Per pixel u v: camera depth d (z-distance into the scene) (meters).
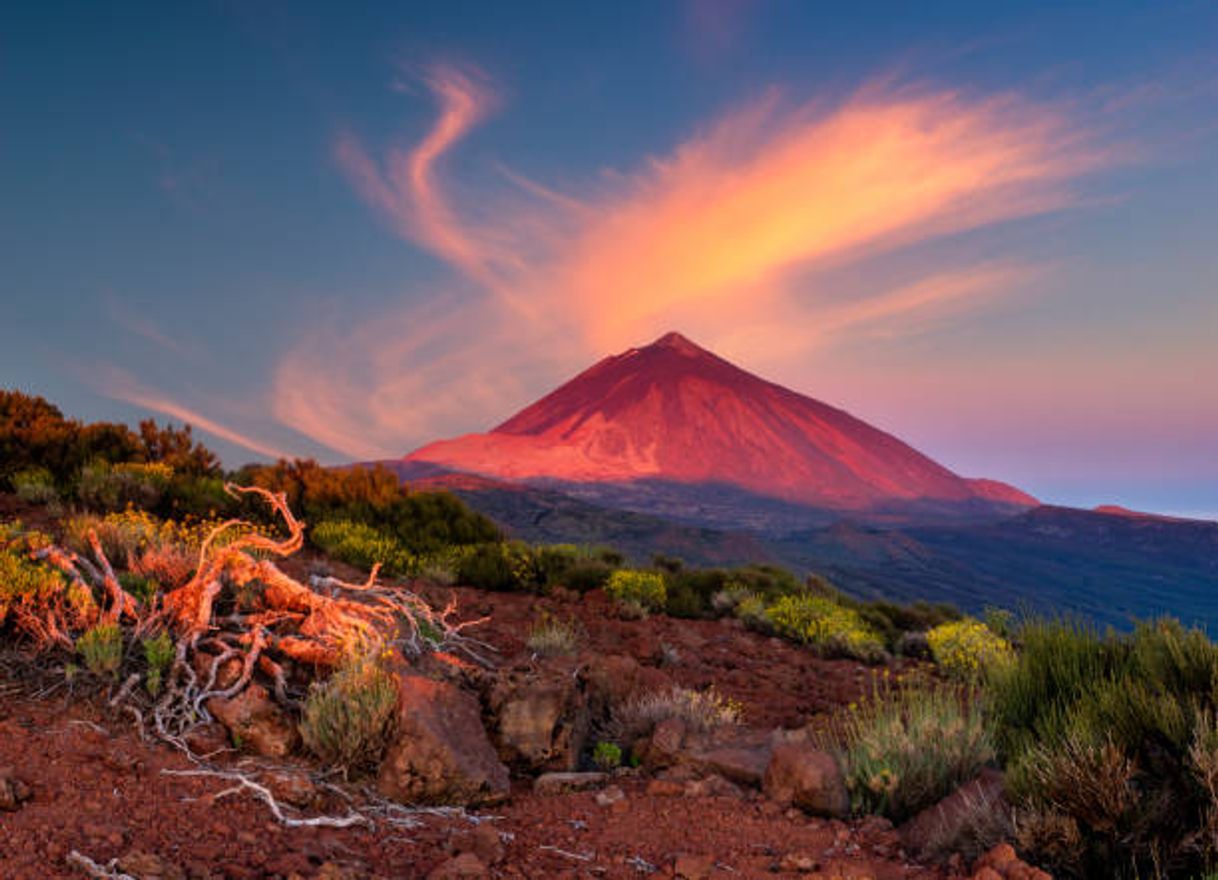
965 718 5.97
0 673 4.96
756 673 10.66
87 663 5.15
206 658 5.41
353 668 5.36
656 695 7.53
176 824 3.61
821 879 3.82
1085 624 6.32
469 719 5.30
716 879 3.81
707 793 5.31
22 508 12.13
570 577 14.66
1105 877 3.80
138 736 4.57
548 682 6.12
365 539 13.96
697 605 14.84
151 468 15.28
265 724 4.93
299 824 3.91
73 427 16.33
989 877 3.61
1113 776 3.89
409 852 3.90
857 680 10.79
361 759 4.86
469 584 13.99
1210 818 3.64
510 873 3.77
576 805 4.98
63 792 3.67
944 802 4.72
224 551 6.11
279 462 17.50
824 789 4.91
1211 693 4.38
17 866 2.94
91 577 6.52
